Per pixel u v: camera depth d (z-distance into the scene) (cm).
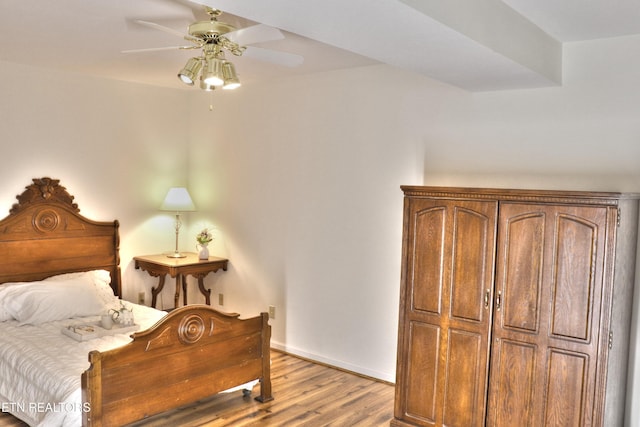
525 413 306
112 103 510
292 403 384
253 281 523
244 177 526
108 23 319
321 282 471
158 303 561
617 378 306
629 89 321
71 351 347
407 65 289
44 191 468
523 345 306
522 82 334
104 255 510
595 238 282
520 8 273
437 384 335
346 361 457
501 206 310
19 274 455
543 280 298
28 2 281
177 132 563
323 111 461
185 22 317
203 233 531
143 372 312
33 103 458
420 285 340
